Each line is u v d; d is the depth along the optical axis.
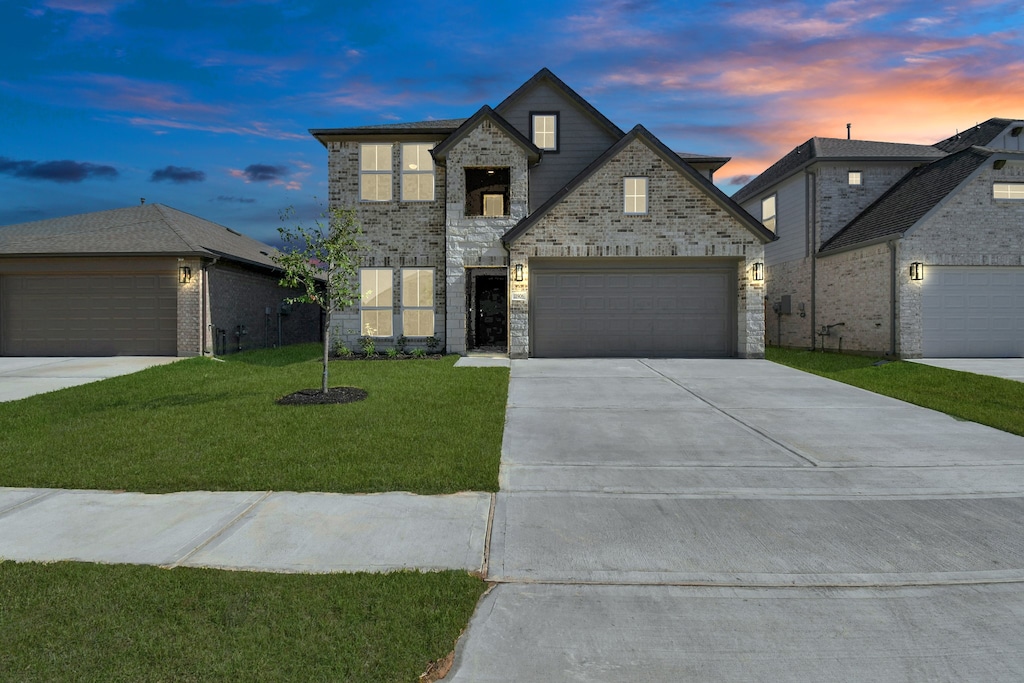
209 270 16.30
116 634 2.95
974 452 6.55
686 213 14.66
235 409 8.39
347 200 16.17
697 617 3.23
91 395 9.61
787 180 20.94
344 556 3.90
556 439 7.11
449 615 3.15
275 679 2.63
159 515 4.60
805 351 19.30
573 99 16.72
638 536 4.29
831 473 5.81
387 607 3.22
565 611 3.28
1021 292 15.17
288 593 3.35
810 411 8.73
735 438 7.16
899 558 3.94
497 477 5.58
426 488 5.25
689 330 15.20
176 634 2.96
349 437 6.87
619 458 6.31
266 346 20.33
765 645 2.98
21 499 4.95
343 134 15.92
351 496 5.06
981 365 13.48
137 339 15.95
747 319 14.66
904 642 3.01
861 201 19.02
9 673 2.65
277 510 4.72
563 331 15.18
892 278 15.23
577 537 4.26
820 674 2.76
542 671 2.77
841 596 3.46
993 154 14.84
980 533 4.35
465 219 15.33
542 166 16.81
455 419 7.80
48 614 3.12
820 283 18.88
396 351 15.70
